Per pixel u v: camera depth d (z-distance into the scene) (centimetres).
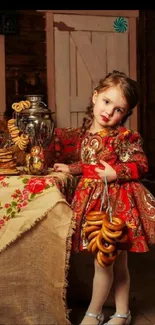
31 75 525
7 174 202
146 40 584
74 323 214
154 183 572
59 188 196
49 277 192
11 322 194
